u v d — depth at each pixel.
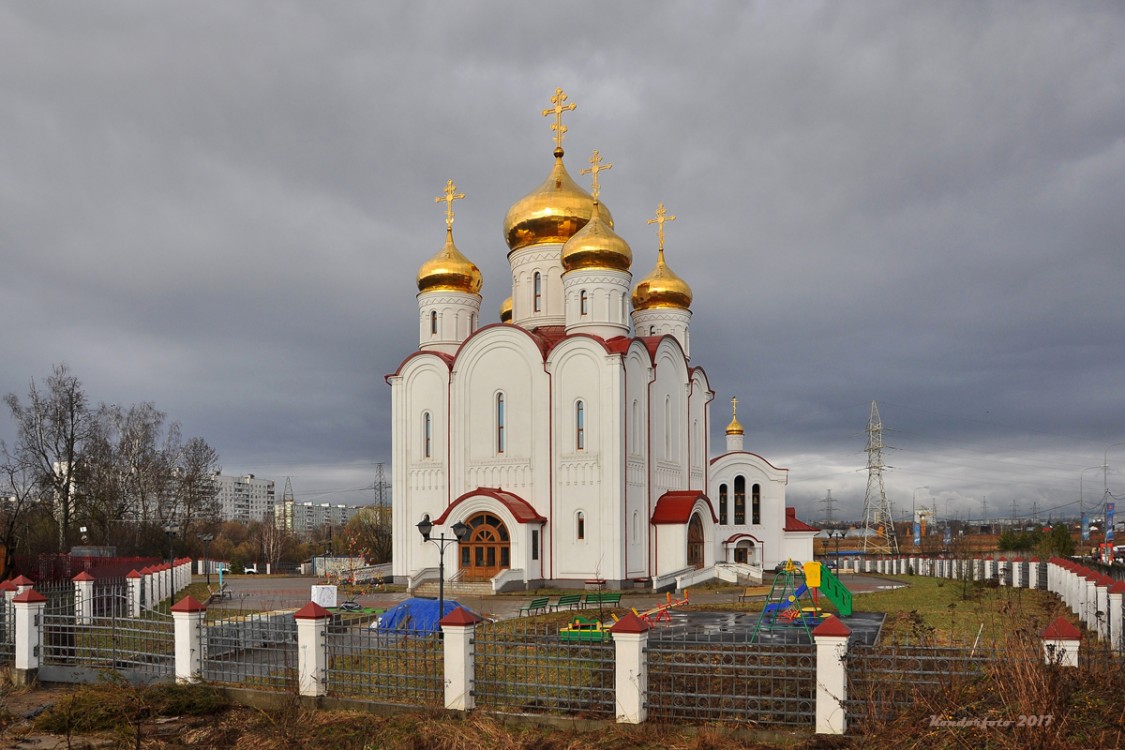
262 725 16.97
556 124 58.66
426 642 18.77
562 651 21.66
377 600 44.56
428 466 53.97
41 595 21.78
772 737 14.87
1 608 22.81
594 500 49.47
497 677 17.70
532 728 16.05
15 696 20.50
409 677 18.27
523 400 51.78
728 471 67.94
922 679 15.45
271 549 113.31
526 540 48.72
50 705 19.19
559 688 17.52
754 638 24.80
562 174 58.00
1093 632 27.66
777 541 67.88
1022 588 47.97
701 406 63.41
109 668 19.62
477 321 58.78
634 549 51.03
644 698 15.94
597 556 49.09
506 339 52.38
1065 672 14.14
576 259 53.59
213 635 21.33
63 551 58.41
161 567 42.16
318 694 18.20
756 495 68.50
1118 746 12.13
